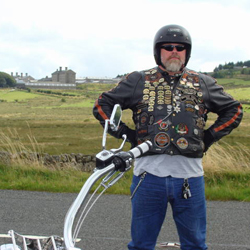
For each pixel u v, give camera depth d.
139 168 2.73
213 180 7.55
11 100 148.50
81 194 1.85
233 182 7.51
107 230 4.88
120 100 2.81
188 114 2.70
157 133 2.67
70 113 85.44
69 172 8.55
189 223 2.69
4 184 7.34
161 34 2.74
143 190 2.69
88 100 144.75
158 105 2.71
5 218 5.38
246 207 6.00
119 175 2.14
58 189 7.06
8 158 9.13
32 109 102.69
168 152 2.65
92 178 1.91
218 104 2.82
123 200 6.28
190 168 2.69
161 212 2.72
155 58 2.83
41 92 188.00
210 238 4.67
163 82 2.77
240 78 161.38
